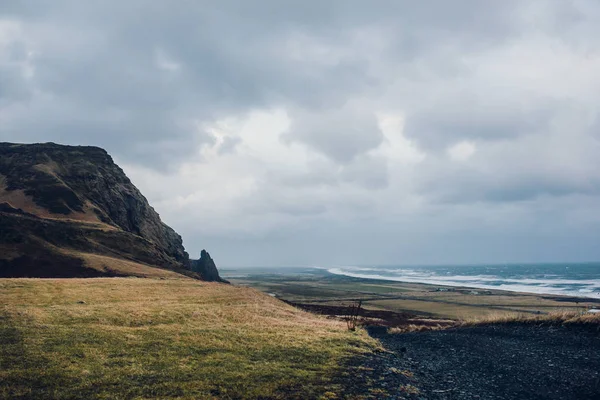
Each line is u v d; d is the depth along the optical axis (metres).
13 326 29.36
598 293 167.50
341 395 19.14
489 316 48.38
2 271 99.31
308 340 31.42
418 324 68.88
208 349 26.94
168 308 41.53
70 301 42.72
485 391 20.80
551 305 117.06
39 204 155.62
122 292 51.91
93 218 157.50
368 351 29.55
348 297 152.38
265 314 45.75
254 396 18.81
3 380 19.59
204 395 18.73
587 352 28.33
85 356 23.88
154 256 141.12
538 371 24.34
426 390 20.81
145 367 22.58
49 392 18.53
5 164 184.50
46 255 110.25
